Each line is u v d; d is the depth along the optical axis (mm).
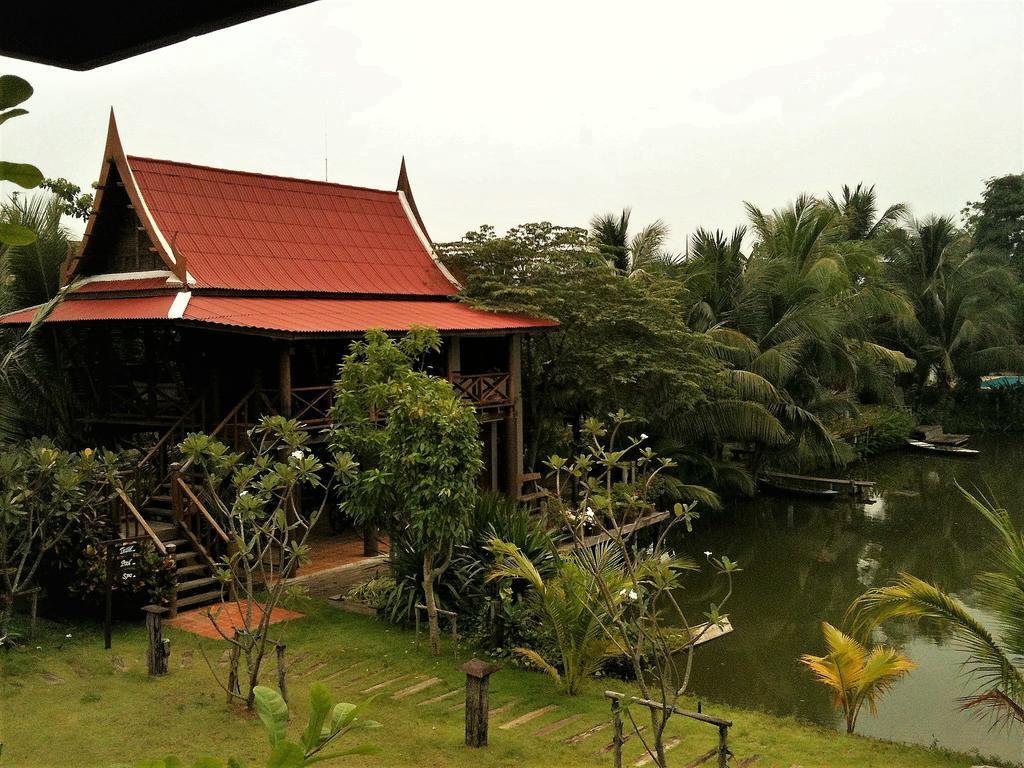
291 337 15141
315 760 1485
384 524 13438
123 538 13344
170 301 16594
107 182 17969
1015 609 9930
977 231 56000
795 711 12516
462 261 23250
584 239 24359
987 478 32812
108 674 11039
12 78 1191
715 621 8227
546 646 12297
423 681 11508
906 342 43469
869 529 25406
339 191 22750
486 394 19281
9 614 11711
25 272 19906
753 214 33125
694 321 29750
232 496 15055
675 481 24734
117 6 1374
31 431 19172
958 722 12328
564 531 18391
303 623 13703
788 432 29547
